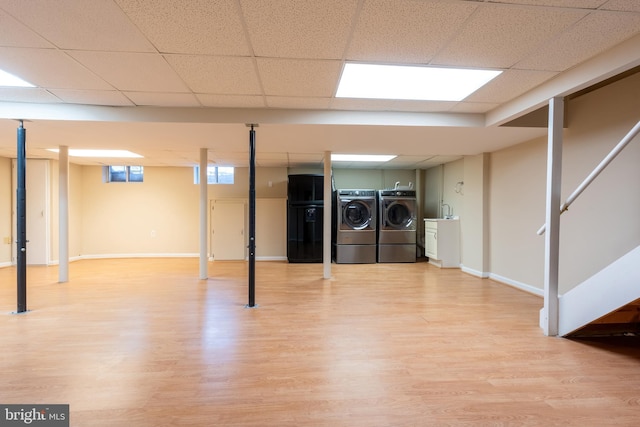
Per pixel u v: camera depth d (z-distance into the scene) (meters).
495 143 4.36
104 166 7.02
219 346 2.51
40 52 2.17
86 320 3.08
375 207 6.54
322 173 7.20
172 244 7.18
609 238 3.04
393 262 6.55
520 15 1.77
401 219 6.63
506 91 2.88
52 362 2.23
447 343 2.58
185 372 2.10
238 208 6.88
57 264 6.21
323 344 2.55
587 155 3.28
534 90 2.82
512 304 3.66
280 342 2.59
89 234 6.95
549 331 2.74
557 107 2.68
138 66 2.39
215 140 4.21
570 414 1.69
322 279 5.00
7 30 1.90
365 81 2.67
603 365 2.22
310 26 1.88
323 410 1.72
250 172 3.54
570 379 2.03
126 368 2.15
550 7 1.69
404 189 6.77
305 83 2.71
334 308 3.50
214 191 7.17
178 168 7.18
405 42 2.06
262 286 4.52
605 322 2.63
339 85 2.76
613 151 2.35
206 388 1.92
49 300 3.77
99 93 2.93
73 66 2.38
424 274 5.42
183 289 4.32
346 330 2.86
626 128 2.90
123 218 7.07
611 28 1.90
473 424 1.61
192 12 1.73
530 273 4.19
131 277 5.09
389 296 4.01
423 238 7.23
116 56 2.23
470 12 1.74
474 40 2.04
